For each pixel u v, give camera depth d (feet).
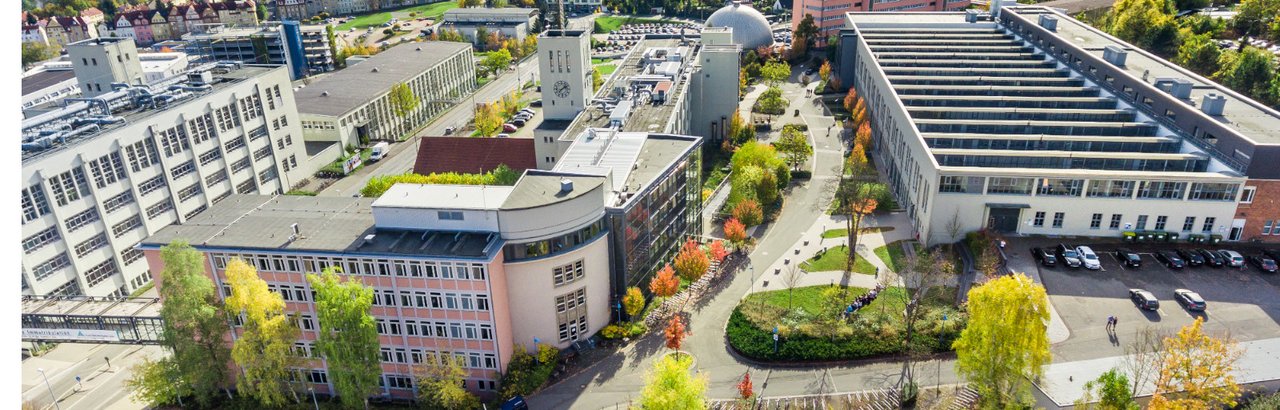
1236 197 354.74
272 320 267.59
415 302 290.97
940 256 368.68
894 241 406.62
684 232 399.85
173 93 444.96
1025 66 550.77
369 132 627.87
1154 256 360.07
